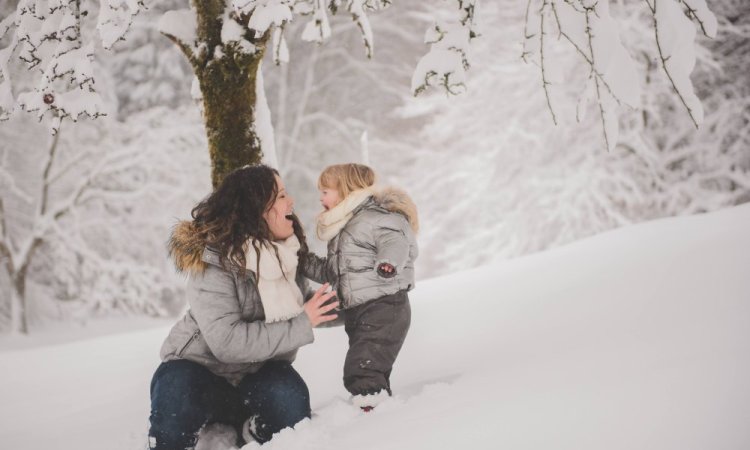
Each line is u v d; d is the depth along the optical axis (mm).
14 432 3754
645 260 4773
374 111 19094
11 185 16203
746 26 12664
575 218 14695
